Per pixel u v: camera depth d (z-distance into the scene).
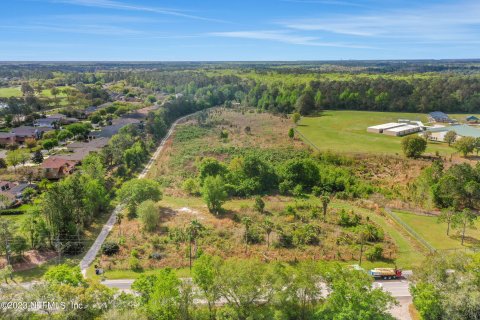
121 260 58.69
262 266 44.06
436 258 47.09
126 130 133.75
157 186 80.31
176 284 41.78
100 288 40.19
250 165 92.88
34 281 52.47
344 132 155.88
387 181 97.12
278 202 83.94
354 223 72.75
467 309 39.12
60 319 36.16
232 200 86.25
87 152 115.44
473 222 68.44
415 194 85.69
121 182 94.56
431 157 118.62
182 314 40.75
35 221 61.62
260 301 43.94
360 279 41.97
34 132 139.62
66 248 60.84
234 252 61.12
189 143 136.12
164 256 59.97
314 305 43.09
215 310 44.56
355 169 106.62
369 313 37.88
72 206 65.06
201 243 63.94
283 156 117.69
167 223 71.69
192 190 90.56
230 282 41.81
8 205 77.38
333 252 61.78
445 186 79.19
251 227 69.44
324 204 74.50
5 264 55.97
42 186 88.25
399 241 66.31
